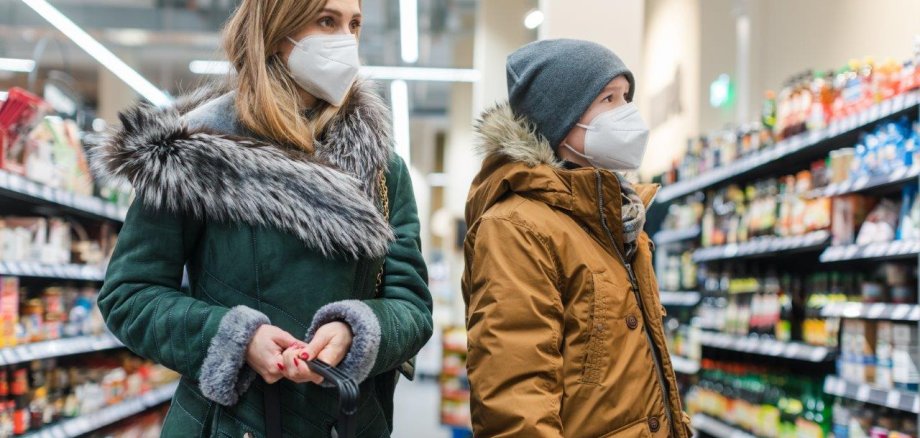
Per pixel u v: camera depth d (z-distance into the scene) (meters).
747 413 4.64
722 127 6.28
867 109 3.31
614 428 1.74
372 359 1.47
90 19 13.15
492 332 1.70
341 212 1.52
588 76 1.93
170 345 1.45
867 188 3.35
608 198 1.84
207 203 1.49
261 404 1.50
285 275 1.52
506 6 10.80
